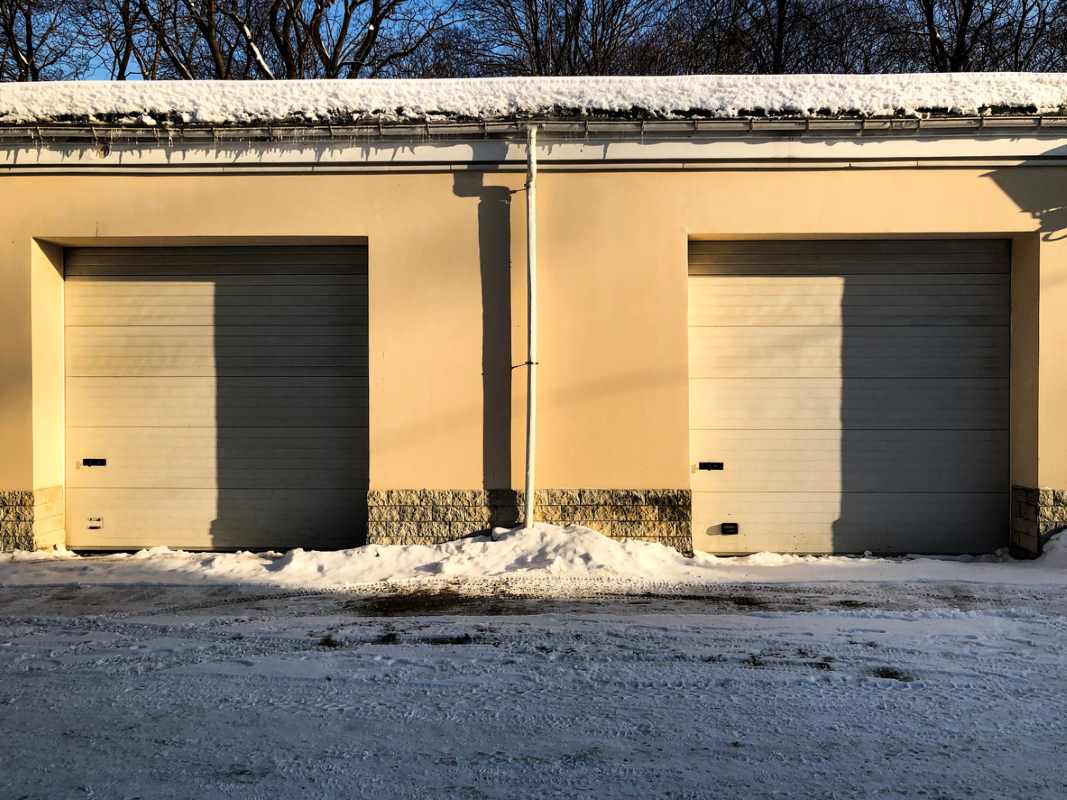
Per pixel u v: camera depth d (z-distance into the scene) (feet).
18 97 30.01
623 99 29.58
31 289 30.42
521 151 29.76
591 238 29.86
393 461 30.01
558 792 12.66
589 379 29.89
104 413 32.17
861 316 31.04
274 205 30.22
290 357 31.91
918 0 67.56
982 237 30.45
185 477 32.09
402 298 30.07
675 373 29.78
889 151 29.27
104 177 30.37
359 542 31.76
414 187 30.09
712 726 14.97
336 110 29.86
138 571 27.94
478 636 20.26
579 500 29.81
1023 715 15.42
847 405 31.17
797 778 13.05
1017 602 23.49
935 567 28.17
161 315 32.09
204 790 12.76
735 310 31.19
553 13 76.84
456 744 14.29
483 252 29.91
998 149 29.12
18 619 22.22
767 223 29.66
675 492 29.73
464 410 29.99
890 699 16.16
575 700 16.17
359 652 19.10
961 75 29.22
